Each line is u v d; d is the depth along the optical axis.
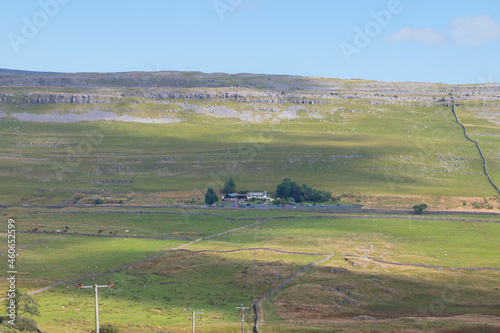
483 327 135.50
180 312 148.25
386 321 141.75
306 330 132.38
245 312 149.75
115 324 131.38
